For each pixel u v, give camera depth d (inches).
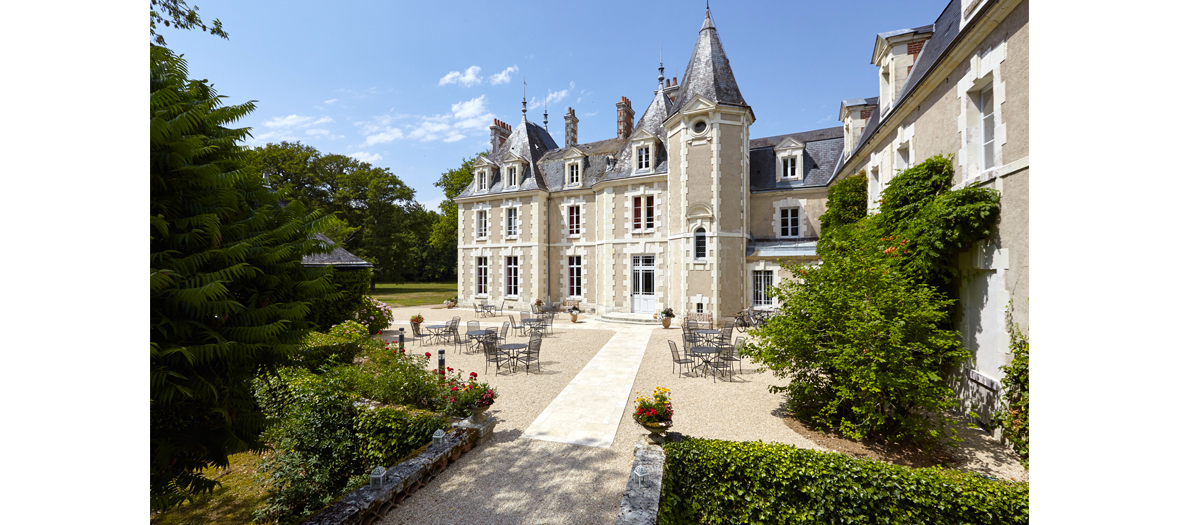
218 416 148.4
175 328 118.8
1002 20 245.3
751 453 189.5
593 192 925.8
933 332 247.8
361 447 262.1
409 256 1934.1
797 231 812.0
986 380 261.3
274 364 150.6
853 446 248.2
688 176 730.8
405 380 294.7
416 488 207.2
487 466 230.7
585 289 928.3
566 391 361.7
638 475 185.0
